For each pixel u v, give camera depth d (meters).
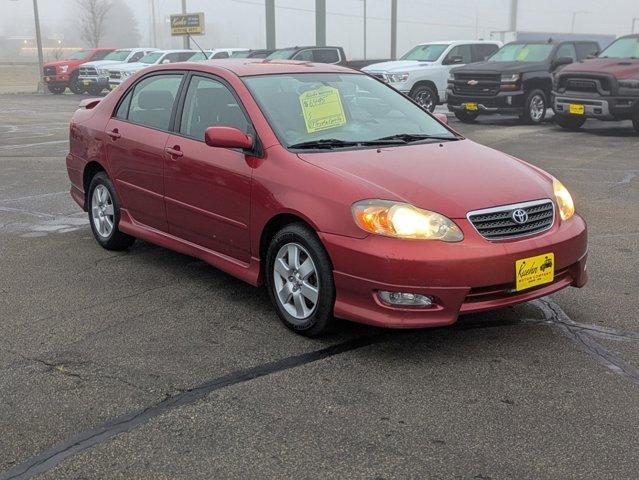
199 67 5.46
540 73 16.86
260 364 4.08
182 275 5.70
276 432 3.35
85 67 29.64
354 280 4.05
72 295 5.23
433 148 4.89
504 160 4.83
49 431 3.38
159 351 4.26
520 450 3.20
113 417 3.50
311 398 3.68
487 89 16.59
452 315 3.96
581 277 4.51
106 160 6.09
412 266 3.88
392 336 4.46
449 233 3.95
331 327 4.34
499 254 3.97
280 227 4.57
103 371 3.99
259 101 4.93
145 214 5.76
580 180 9.72
